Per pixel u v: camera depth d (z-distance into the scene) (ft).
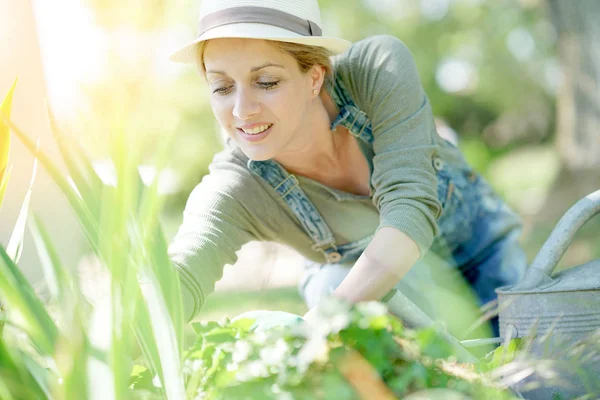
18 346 3.70
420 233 5.83
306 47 5.96
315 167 6.89
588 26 24.00
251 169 6.79
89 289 3.88
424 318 5.36
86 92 3.86
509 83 52.65
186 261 6.13
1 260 3.44
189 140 37.17
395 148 6.43
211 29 5.85
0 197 4.55
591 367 4.74
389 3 49.11
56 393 3.31
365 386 3.47
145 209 3.63
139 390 3.79
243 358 3.59
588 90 24.57
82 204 3.71
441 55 50.80
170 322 3.55
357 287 5.53
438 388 3.56
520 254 8.32
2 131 4.48
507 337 5.04
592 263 5.49
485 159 51.29
